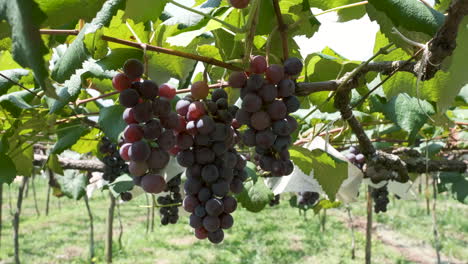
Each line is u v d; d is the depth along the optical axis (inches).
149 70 20.7
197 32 20.1
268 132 15.8
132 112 15.3
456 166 36.7
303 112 34.4
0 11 9.8
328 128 26.9
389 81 22.8
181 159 16.7
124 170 36.3
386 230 137.6
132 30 18.7
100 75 18.7
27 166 33.7
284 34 17.5
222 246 120.2
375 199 49.8
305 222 148.9
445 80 20.2
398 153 39.8
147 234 131.7
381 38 22.5
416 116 27.1
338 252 113.5
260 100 15.3
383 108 28.5
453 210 159.2
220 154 16.7
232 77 15.8
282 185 31.4
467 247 117.0
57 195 60.0
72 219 155.2
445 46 14.1
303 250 115.3
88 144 39.9
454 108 41.3
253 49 21.2
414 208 165.2
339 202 49.4
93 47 16.6
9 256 109.0
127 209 175.9
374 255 111.0
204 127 15.6
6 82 21.9
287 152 16.8
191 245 120.7
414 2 15.2
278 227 141.6
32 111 27.8
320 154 23.7
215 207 16.3
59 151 30.7
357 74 19.1
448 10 13.0
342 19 23.1
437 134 42.7
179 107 16.6
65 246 118.9
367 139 27.7
